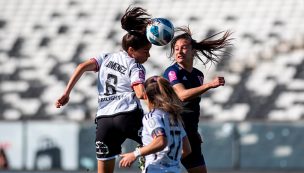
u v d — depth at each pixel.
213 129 32.22
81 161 32.16
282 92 37.03
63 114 36.75
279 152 31.56
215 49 13.30
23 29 45.34
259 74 38.53
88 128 32.44
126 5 46.62
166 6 45.62
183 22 43.53
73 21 45.78
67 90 10.98
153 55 39.69
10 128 32.69
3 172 31.83
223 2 45.53
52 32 44.72
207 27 42.53
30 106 37.94
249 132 31.97
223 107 36.34
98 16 45.88
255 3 45.06
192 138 12.48
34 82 40.19
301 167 31.25
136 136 10.93
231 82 38.16
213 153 32.09
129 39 11.23
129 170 31.39
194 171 12.72
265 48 40.62
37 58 42.28
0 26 45.75
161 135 9.08
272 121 31.91
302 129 31.44
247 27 42.69
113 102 11.05
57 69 41.03
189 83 12.23
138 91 10.39
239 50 40.53
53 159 32.34
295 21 42.84
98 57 11.65
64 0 48.25
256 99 36.72
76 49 42.62
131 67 10.95
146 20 11.30
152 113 9.57
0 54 42.84
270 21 43.06
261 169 31.61
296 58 39.47
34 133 32.66
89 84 39.12
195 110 12.53
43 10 47.31
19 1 48.56
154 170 9.45
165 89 9.71
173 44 12.66
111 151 11.22
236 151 31.89
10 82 40.44
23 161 32.47
